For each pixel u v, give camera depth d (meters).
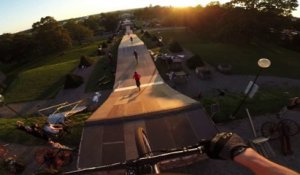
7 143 22.64
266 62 16.31
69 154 18.67
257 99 26.67
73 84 48.00
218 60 56.47
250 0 75.94
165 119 18.97
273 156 17.89
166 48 68.00
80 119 25.97
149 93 29.55
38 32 109.69
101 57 68.38
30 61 119.31
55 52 108.38
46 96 47.03
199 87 41.00
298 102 20.61
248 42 76.12
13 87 54.22
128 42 73.62
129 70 42.78
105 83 46.22
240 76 45.81
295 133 19.73
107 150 16.70
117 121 19.38
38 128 22.70
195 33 100.56
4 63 128.25
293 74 47.78
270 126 19.61
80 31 132.12
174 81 42.00
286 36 82.00
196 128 17.88
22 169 19.14
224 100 26.75
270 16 76.44
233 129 22.22
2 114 41.81
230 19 78.25
